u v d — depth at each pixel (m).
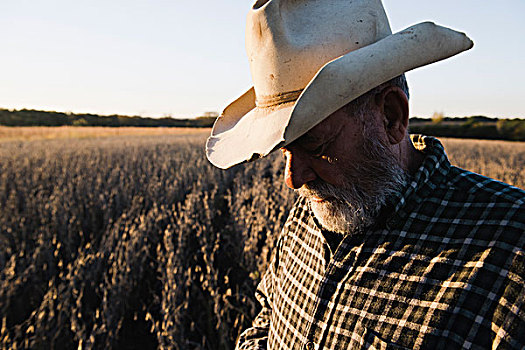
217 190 8.97
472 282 0.92
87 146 20.48
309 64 1.01
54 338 3.63
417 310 0.96
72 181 9.49
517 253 0.89
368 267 1.07
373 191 1.06
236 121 1.42
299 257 1.36
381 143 1.05
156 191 8.05
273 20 1.02
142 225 5.17
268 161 11.98
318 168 1.09
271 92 1.08
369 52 0.92
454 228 1.00
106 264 4.76
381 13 1.07
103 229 6.39
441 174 1.11
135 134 41.91
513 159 18.12
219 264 5.00
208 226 5.63
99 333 3.62
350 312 1.06
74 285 4.00
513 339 0.84
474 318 0.89
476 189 1.04
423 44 0.94
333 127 1.03
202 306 4.18
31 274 4.57
